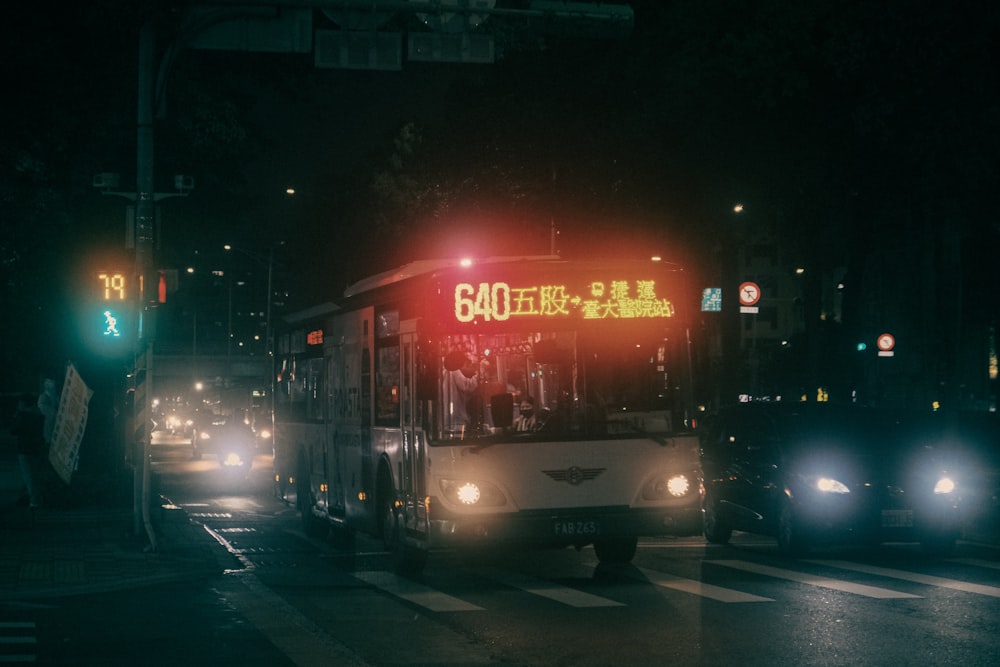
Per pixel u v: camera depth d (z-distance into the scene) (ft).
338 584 48.49
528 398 47.70
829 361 111.14
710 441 64.39
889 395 179.32
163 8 56.49
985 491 73.20
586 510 47.44
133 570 49.93
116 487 82.02
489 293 47.44
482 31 56.39
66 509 78.74
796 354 192.75
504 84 117.91
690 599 43.06
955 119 76.33
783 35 86.94
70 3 64.13
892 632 35.96
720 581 47.91
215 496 101.65
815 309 112.78
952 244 116.78
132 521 70.03
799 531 55.36
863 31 77.66
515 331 47.60
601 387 48.11
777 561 54.85
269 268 236.43
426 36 56.03
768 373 217.77
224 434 139.03
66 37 65.57
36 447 72.79
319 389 66.54
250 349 428.97
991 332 163.02
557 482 47.34
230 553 59.21
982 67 74.23
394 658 32.81
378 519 54.19
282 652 33.73
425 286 47.42
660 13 92.89
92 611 41.19
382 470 53.93
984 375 164.14
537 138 111.45
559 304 47.85
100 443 100.37
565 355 47.88
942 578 48.52
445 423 47.19
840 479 55.52
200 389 371.97
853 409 61.52
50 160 78.69
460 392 47.32
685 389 48.91
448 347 47.21
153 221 57.16
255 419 192.85
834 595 43.80
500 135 118.62
